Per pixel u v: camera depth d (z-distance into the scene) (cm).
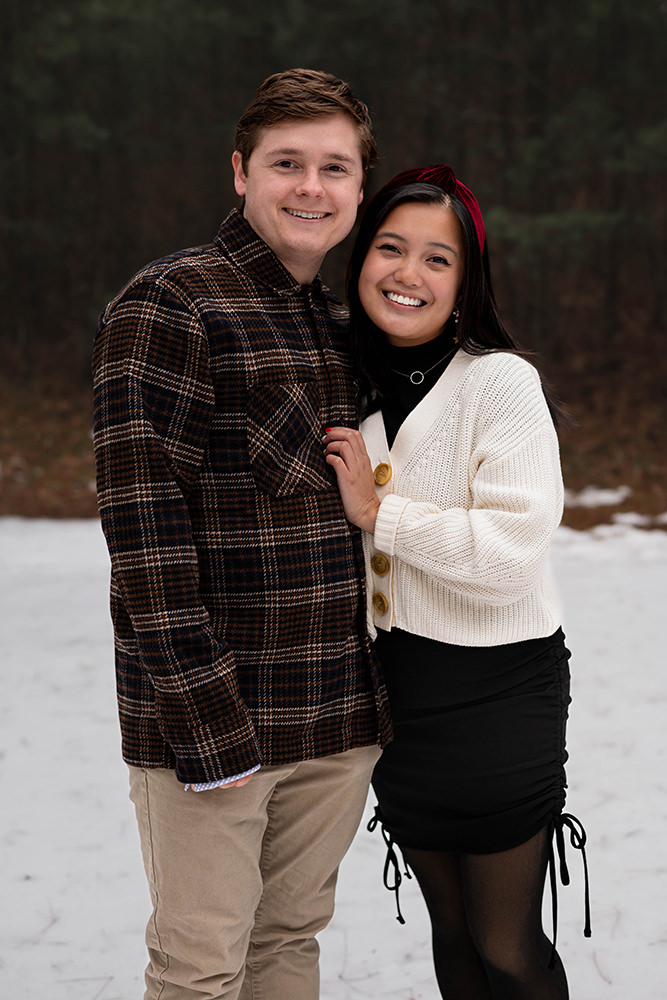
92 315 1752
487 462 213
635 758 427
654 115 1566
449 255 223
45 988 275
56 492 1216
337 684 212
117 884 337
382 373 232
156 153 1736
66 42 1459
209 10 1450
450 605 220
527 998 225
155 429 192
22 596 760
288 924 228
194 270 203
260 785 204
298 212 209
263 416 202
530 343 1641
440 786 224
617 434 1364
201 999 208
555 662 230
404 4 1406
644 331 1662
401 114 1675
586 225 1377
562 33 1466
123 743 208
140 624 191
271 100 207
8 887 334
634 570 818
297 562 204
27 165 1767
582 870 336
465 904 228
